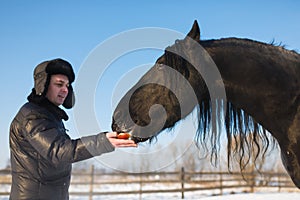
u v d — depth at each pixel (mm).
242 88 2439
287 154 2580
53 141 1929
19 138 2041
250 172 12836
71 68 2234
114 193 9680
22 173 2045
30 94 2186
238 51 2449
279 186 13469
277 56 2512
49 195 2076
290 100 2449
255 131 2664
